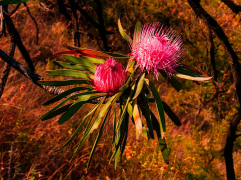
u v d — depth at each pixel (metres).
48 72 0.51
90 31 2.43
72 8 1.42
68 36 2.33
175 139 1.61
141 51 0.52
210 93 1.94
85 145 1.44
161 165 1.36
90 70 0.54
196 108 1.88
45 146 1.38
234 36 2.02
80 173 1.34
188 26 2.19
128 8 2.49
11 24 0.82
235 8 0.85
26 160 1.32
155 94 0.47
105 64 0.50
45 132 1.42
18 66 0.66
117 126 0.44
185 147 1.51
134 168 1.38
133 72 0.51
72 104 0.48
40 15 2.50
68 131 1.46
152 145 1.46
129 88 0.50
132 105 0.47
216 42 2.08
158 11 2.41
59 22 2.37
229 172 1.09
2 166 1.22
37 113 1.57
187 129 1.79
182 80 2.10
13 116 1.52
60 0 1.54
